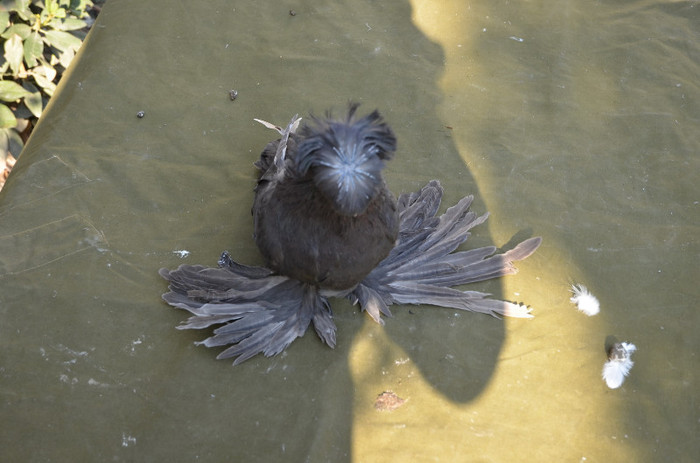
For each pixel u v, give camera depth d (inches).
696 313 63.1
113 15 72.8
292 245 59.6
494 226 65.7
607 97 70.3
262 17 72.9
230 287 63.0
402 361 61.9
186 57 71.2
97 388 61.0
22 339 61.9
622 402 61.1
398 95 70.0
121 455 59.7
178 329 62.4
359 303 63.2
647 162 67.9
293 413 60.6
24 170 66.7
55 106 69.7
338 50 71.6
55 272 63.6
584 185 67.1
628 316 63.1
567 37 72.5
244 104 69.6
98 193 66.1
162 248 64.7
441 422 60.4
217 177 67.0
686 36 72.7
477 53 71.8
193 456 59.7
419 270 63.9
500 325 62.9
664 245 65.1
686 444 60.2
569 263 64.6
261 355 61.9
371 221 59.2
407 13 73.4
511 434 60.2
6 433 60.0
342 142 57.0
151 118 68.8
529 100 70.0
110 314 62.6
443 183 67.0
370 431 60.2
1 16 72.6
